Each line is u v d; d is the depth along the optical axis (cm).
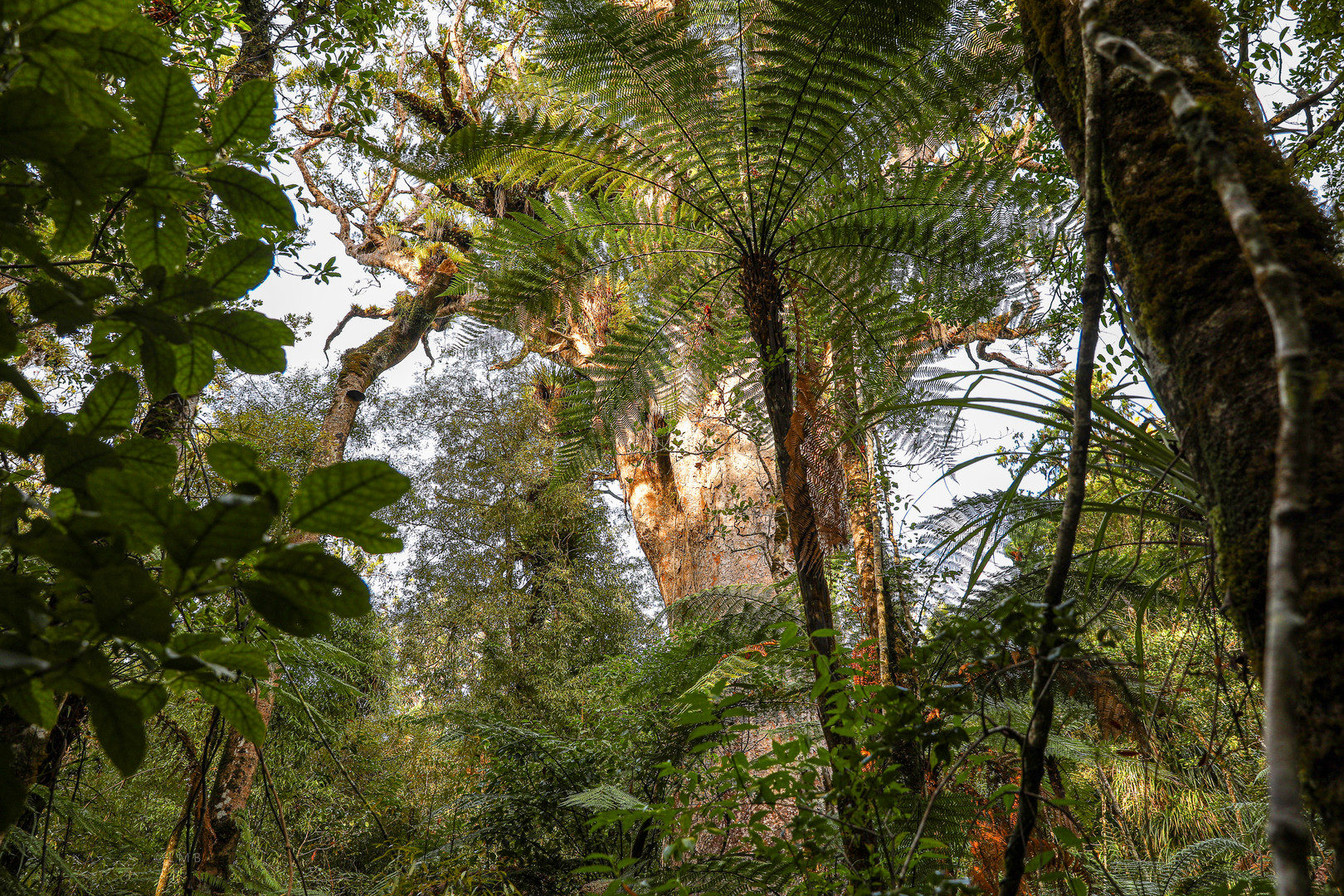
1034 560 266
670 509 971
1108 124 107
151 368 77
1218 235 92
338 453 1167
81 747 286
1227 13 304
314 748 685
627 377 313
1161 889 261
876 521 257
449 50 1091
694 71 253
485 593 1215
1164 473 126
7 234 59
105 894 407
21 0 61
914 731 115
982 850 180
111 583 52
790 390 242
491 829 580
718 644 333
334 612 60
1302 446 48
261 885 486
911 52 249
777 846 143
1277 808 41
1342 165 269
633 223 291
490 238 298
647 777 504
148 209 75
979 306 280
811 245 273
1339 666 70
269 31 486
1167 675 166
